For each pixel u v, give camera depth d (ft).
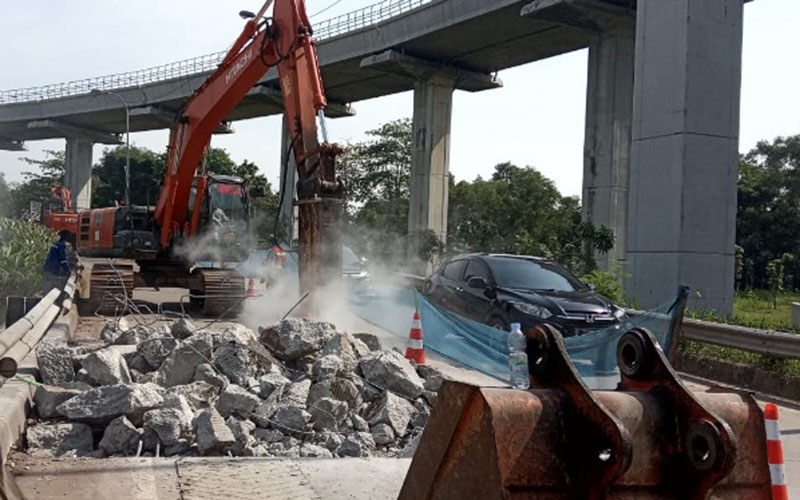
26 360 27.32
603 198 105.09
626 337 9.54
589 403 8.38
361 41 139.03
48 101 220.02
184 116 53.16
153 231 59.11
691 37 64.13
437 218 143.64
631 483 8.66
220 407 23.03
